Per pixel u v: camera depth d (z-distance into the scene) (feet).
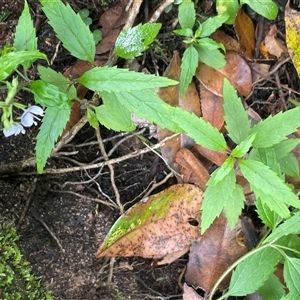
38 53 0.61
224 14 0.81
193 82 0.85
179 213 0.82
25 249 0.81
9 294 0.63
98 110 0.74
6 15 0.82
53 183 0.85
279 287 0.78
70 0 0.84
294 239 0.78
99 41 0.83
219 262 0.84
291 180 0.83
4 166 0.81
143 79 0.64
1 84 0.78
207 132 0.70
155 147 0.84
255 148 0.75
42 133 0.68
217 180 0.70
